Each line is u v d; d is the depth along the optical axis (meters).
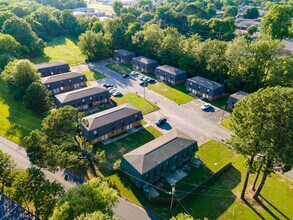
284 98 40.00
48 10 197.12
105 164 58.84
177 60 109.06
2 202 42.69
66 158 51.84
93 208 36.66
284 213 46.56
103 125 65.69
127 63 123.50
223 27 142.12
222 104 85.88
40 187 41.56
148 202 49.25
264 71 86.94
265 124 40.66
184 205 48.56
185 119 76.94
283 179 54.41
